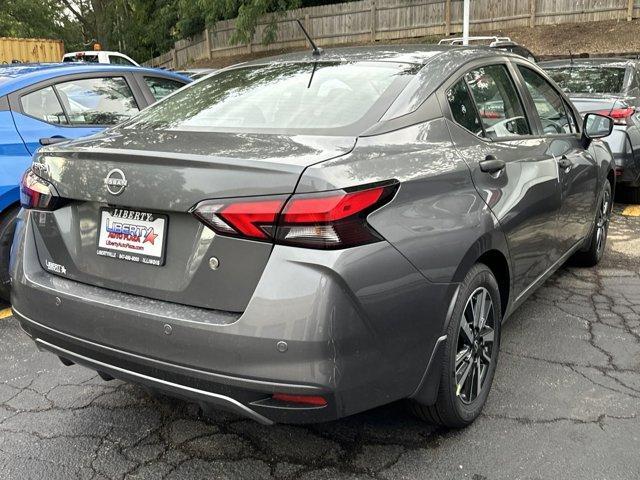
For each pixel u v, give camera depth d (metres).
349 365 2.13
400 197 2.31
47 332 2.58
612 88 7.41
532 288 3.58
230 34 26.53
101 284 2.49
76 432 2.87
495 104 3.31
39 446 2.76
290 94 2.91
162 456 2.70
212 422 2.96
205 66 26.75
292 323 2.05
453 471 2.55
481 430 2.83
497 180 2.94
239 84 3.19
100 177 2.42
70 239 2.59
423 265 2.34
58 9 37.88
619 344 3.70
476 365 2.84
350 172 2.18
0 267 4.28
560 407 3.01
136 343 2.31
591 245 4.93
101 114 5.14
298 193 2.08
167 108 3.19
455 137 2.83
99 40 35.88
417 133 2.65
